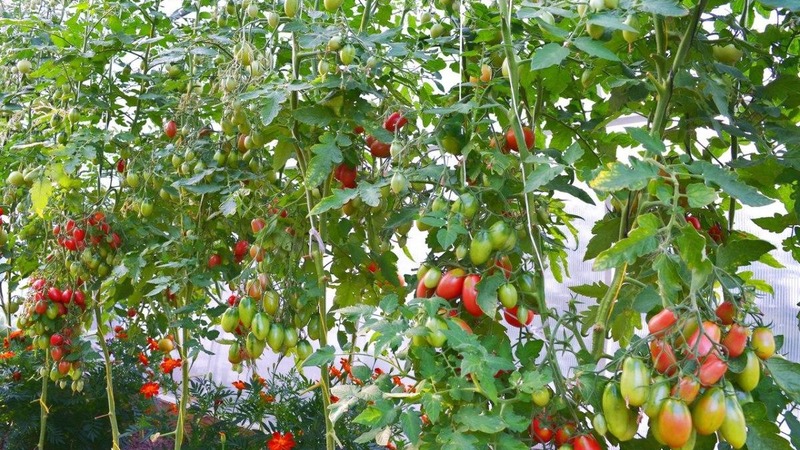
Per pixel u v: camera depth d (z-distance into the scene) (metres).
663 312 0.80
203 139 1.88
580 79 1.45
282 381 2.99
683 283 0.89
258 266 1.41
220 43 1.66
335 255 1.64
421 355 0.91
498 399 0.88
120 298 2.08
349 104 1.34
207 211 1.94
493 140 1.23
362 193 1.11
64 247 2.09
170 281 1.76
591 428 0.95
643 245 0.78
